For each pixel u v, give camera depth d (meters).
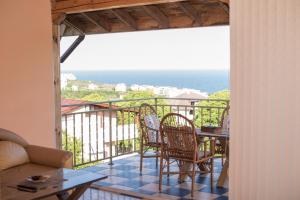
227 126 5.34
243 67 3.43
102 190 4.93
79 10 5.62
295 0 3.21
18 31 4.92
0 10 4.71
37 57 5.16
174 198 4.63
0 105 4.73
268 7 3.29
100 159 6.39
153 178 5.46
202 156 4.86
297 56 3.24
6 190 3.02
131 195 4.74
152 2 4.97
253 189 3.43
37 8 5.14
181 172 4.96
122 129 6.81
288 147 3.30
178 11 6.20
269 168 3.37
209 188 5.03
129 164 6.29
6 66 4.79
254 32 3.36
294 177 3.29
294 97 3.27
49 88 5.33
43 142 5.27
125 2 5.20
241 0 3.38
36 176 3.30
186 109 7.05
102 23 7.01
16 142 4.30
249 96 3.42
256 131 3.41
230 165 3.52
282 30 3.26
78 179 3.31
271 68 3.32
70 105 6.06
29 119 5.08
